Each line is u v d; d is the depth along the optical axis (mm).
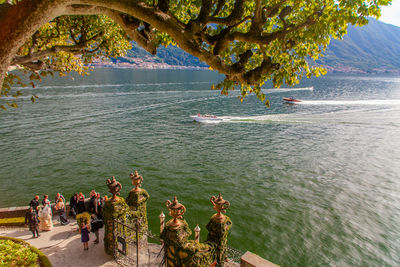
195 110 67625
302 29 7586
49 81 110125
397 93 112938
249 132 49000
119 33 14641
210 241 8836
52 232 12953
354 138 45969
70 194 25312
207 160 34656
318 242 19188
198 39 8383
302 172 31500
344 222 21656
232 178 29578
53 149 36438
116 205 10500
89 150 36625
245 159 35344
